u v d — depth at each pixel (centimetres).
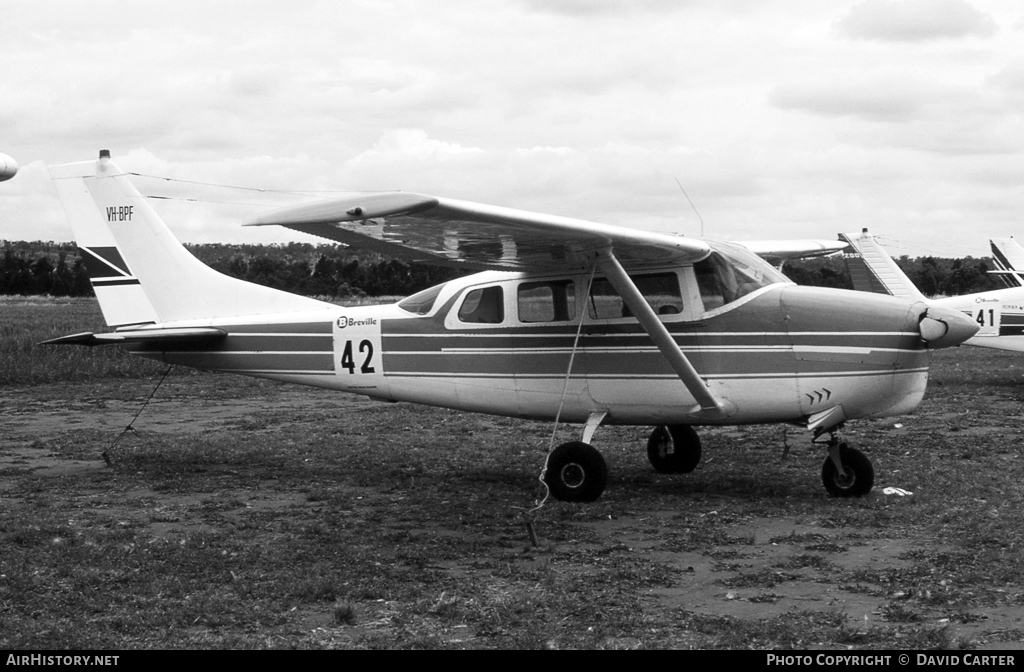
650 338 843
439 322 955
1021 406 1471
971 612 524
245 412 1472
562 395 850
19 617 520
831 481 843
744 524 745
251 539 701
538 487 823
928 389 1703
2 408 1506
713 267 847
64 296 7462
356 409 1495
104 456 1028
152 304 1090
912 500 811
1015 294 1927
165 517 775
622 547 676
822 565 624
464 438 1205
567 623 511
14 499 852
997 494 828
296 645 476
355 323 996
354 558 641
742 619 517
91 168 1094
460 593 567
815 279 2658
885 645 471
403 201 617
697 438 972
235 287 1064
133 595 560
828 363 812
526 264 870
